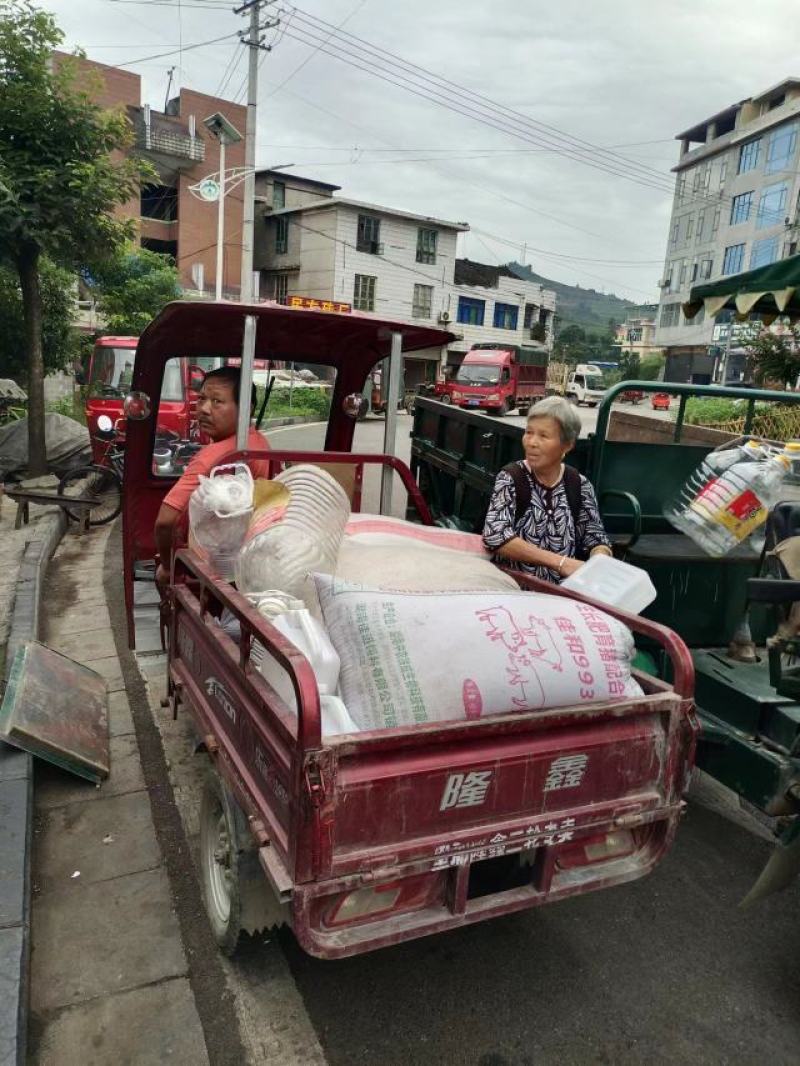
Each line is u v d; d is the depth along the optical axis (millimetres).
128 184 8805
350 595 2107
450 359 40312
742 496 2982
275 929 2650
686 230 50719
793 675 2703
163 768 3678
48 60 8391
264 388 4781
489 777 1928
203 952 2557
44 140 8180
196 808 3348
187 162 32562
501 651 2043
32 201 8219
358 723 2012
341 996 2410
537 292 44125
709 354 44938
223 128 17750
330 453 3602
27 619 5219
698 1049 2262
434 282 37625
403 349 4320
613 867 2209
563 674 2084
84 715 3887
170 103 34531
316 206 33812
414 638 2035
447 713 2000
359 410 4660
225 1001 2365
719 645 3602
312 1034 2260
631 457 3770
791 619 2633
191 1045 2197
